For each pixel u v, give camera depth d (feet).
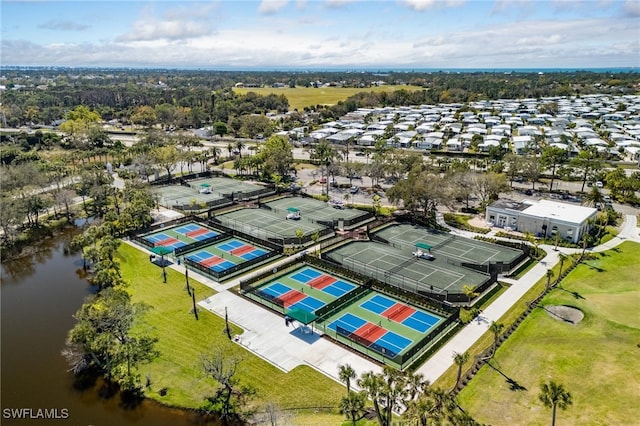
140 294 190.80
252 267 217.56
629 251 229.66
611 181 318.65
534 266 214.90
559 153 367.04
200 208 310.04
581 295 184.96
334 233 263.49
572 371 135.33
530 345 151.23
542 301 181.06
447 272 211.20
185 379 139.23
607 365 136.87
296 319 157.79
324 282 204.44
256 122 627.87
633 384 127.24
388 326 167.73
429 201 290.56
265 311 176.55
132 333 162.40
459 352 148.87
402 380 108.68
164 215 297.94
